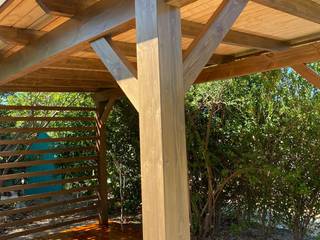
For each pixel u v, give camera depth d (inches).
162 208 72.2
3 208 312.2
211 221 234.2
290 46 177.9
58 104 314.7
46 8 101.7
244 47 171.6
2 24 124.7
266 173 215.0
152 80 75.2
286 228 237.5
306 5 108.0
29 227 274.8
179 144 75.9
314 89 210.4
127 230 250.5
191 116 230.7
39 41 131.3
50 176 340.8
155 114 74.4
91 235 239.8
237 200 236.8
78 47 112.1
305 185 204.8
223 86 222.7
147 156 76.0
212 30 83.9
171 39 77.0
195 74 80.8
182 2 75.6
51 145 331.6
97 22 100.9
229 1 86.3
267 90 219.0
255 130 221.3
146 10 77.0
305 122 210.5
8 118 223.8
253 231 238.4
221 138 235.8
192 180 237.0
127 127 285.0
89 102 296.7
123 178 287.0
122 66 93.0
